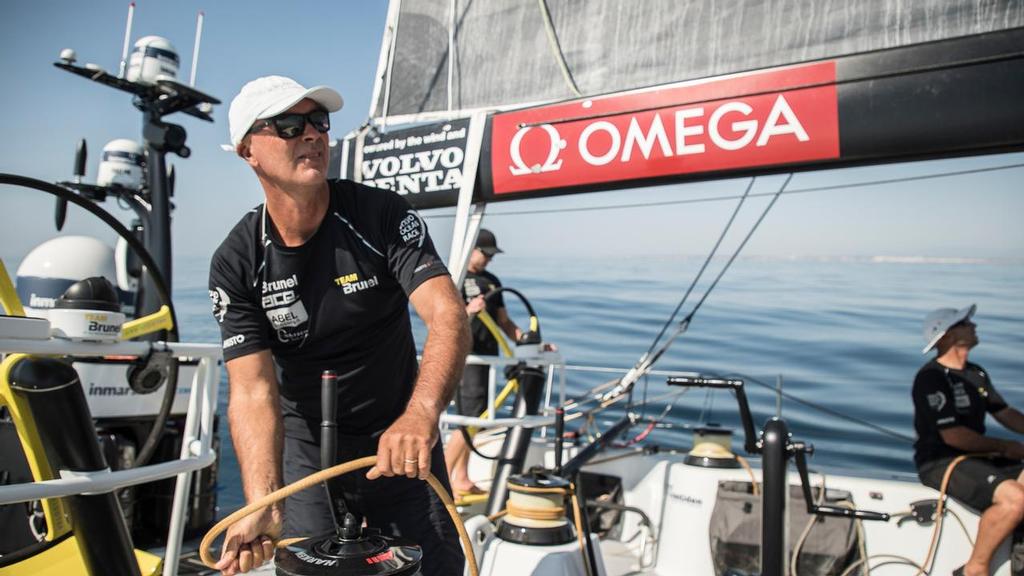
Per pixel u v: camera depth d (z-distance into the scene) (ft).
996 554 9.09
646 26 8.83
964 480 9.36
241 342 5.28
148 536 10.25
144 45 12.76
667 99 8.10
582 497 7.13
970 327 10.85
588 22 9.21
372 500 5.69
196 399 6.13
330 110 4.87
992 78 6.63
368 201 5.23
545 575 6.70
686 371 34.73
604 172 8.50
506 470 9.87
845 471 10.84
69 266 9.02
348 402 5.59
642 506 11.12
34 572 6.17
